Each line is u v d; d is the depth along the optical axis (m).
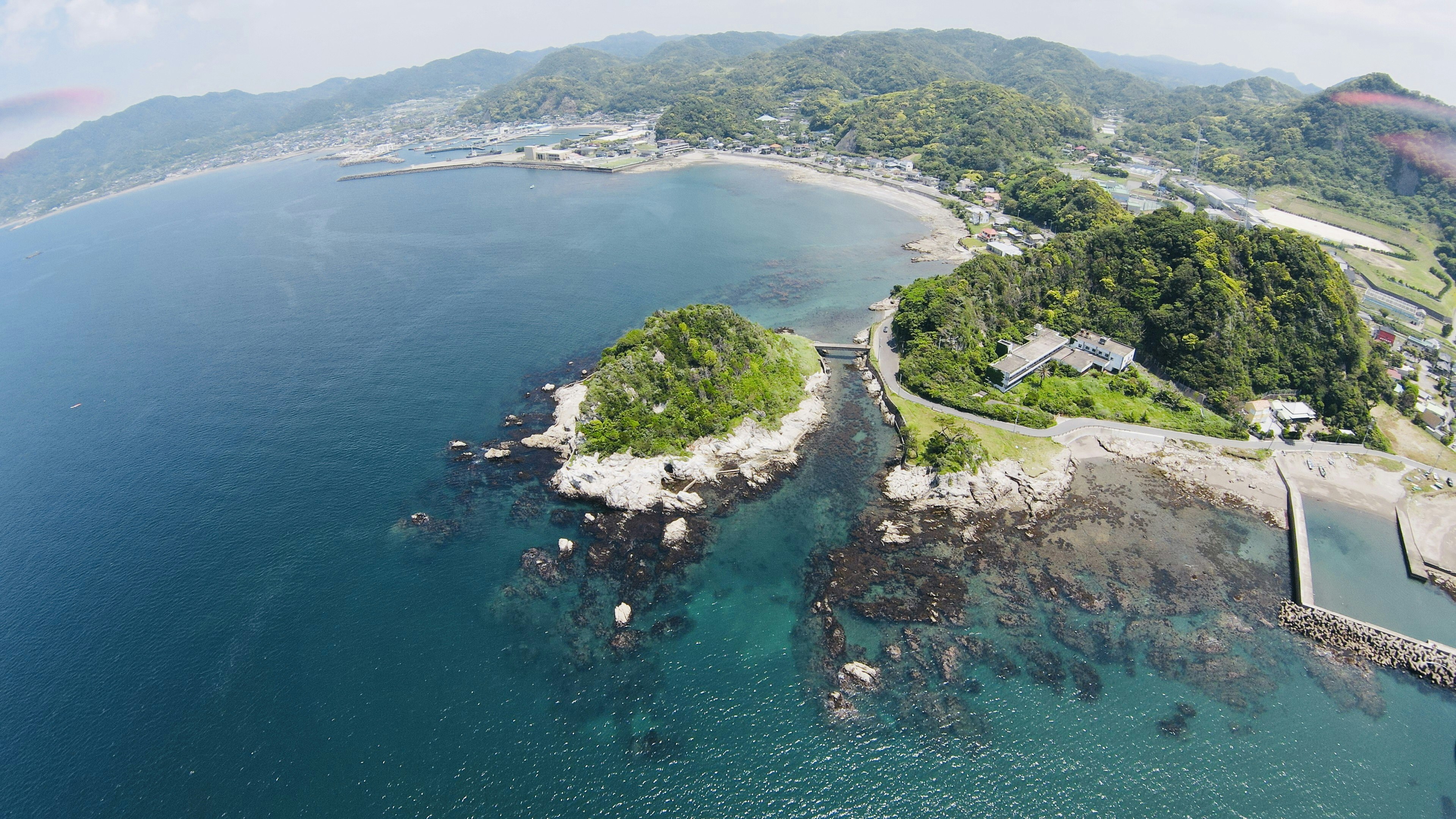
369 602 90.44
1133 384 133.00
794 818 65.06
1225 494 108.69
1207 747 70.94
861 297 193.00
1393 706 75.12
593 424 111.62
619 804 66.38
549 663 81.12
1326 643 82.38
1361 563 94.69
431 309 190.75
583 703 76.31
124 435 132.50
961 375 135.50
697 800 66.56
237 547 101.25
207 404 142.88
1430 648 79.81
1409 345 157.50
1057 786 67.56
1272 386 131.88
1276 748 70.88
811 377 142.12
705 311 133.12
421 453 122.19
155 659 82.88
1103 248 165.00
